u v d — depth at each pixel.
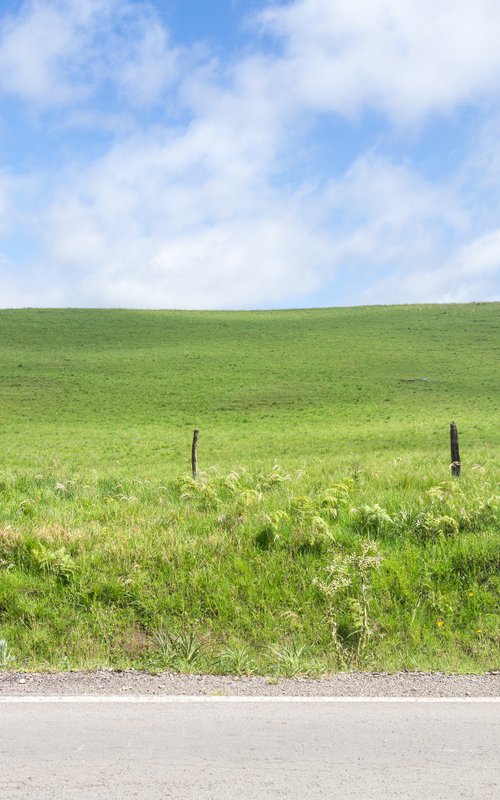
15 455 35.41
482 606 7.24
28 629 6.79
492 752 4.34
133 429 45.69
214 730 4.65
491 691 5.49
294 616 6.97
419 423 44.91
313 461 23.69
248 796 3.75
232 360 72.38
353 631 6.78
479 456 22.19
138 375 65.94
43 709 5.01
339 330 87.88
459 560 7.99
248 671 5.97
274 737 4.54
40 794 3.75
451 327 87.06
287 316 100.75
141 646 6.57
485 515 9.41
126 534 8.89
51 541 8.54
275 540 8.53
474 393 57.19
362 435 40.81
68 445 39.53
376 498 10.77
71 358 73.06
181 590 7.45
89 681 5.67
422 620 7.03
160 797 3.73
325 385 61.31
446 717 4.92
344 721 4.83
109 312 101.38
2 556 8.22
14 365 69.31
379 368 67.75
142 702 5.18
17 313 97.75
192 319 97.62
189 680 5.75
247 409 52.94
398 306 105.94
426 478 13.07
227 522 9.50
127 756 4.23
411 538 8.84
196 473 17.39
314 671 5.96
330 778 3.96
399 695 5.39
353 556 7.66
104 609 7.19
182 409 53.22
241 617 7.05
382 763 4.17
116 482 13.62
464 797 3.76
